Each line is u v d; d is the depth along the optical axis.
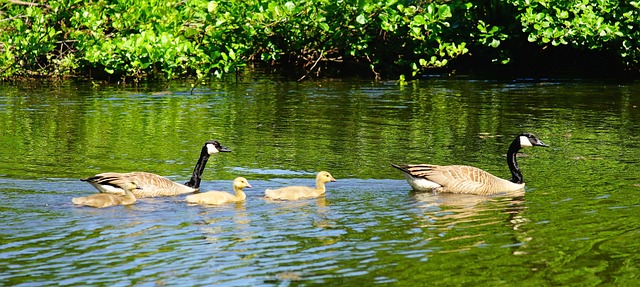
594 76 28.69
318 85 27.14
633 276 9.83
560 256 10.51
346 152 17.34
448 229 11.67
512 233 11.47
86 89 26.36
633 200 13.27
